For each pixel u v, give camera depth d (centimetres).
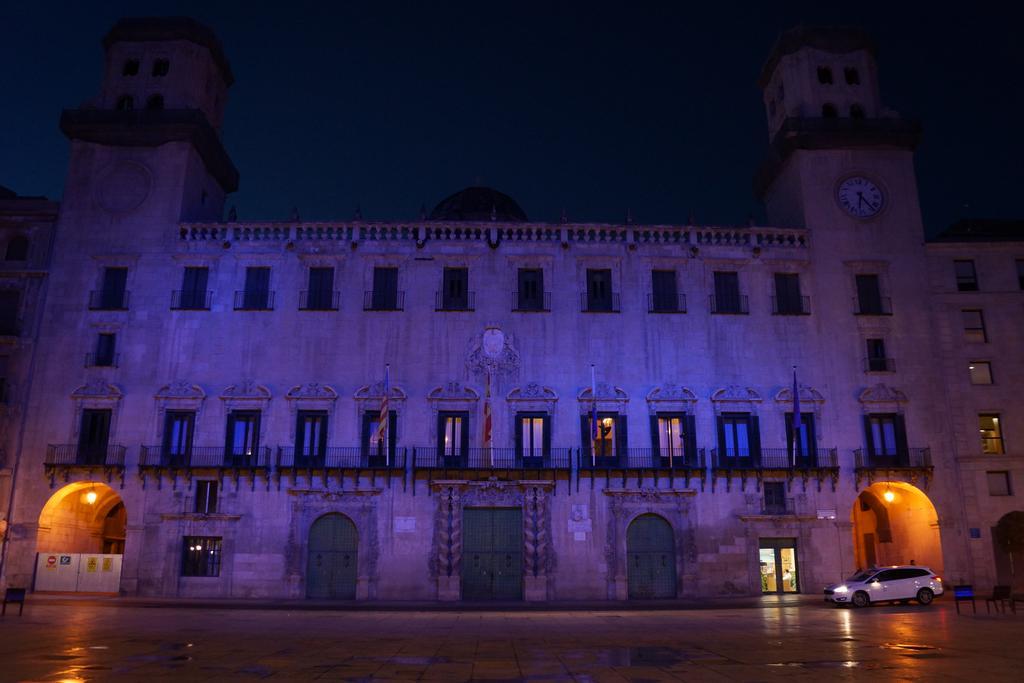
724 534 4019
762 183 5059
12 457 4000
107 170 4409
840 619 2716
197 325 4194
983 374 4309
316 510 3975
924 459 4125
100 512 4531
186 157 4441
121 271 4281
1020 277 4431
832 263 4403
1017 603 3384
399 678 1448
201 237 4328
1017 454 4181
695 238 4409
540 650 1877
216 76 5022
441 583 3875
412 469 4016
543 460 4059
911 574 3425
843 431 4175
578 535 3975
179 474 3984
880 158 4581
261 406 4091
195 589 3875
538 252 4356
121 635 2148
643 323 4278
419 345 4200
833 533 4041
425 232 4350
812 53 4812
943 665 1591
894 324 4334
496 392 4147
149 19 4716
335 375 4147
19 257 4331
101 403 4075
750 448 4138
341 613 3123
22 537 3922
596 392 4153
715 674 1498
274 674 1480
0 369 4122
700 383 4212
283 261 4300
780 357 4269
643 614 3073
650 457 4088
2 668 1534
